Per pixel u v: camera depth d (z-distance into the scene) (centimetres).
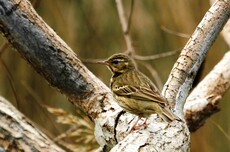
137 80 1138
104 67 1631
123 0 1653
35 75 1653
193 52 1127
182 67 1114
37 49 1085
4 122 844
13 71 1652
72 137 1515
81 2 1664
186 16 1566
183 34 1425
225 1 1152
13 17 1061
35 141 845
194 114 1228
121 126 1070
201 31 1143
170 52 1525
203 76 1534
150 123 1025
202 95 1239
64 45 1102
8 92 1645
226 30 1365
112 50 1655
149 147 961
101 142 1105
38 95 1642
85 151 1307
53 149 848
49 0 1648
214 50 1540
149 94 1069
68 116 1297
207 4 1552
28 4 1074
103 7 1664
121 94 1102
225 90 1250
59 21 1648
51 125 1636
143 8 1634
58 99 1630
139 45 1636
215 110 1236
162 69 1642
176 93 1095
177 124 1012
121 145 964
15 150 841
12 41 1086
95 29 1662
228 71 1255
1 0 1052
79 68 1111
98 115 1103
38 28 1077
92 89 1117
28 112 1642
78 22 1658
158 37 1631
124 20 1502
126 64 1214
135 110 1071
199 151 1514
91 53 1655
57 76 1107
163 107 1036
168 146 973
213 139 1523
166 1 1593
